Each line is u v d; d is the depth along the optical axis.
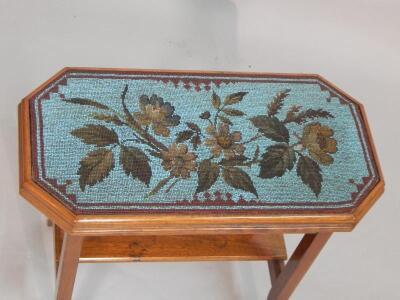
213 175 1.10
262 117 1.20
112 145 1.11
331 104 1.25
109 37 1.92
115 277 1.55
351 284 1.62
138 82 1.21
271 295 1.52
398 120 1.94
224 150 1.14
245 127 1.18
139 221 1.04
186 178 1.09
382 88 2.00
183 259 1.40
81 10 1.96
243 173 1.12
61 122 1.12
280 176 1.12
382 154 1.87
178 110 1.18
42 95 1.14
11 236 1.55
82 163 1.07
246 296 1.57
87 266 1.55
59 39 1.89
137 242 1.40
